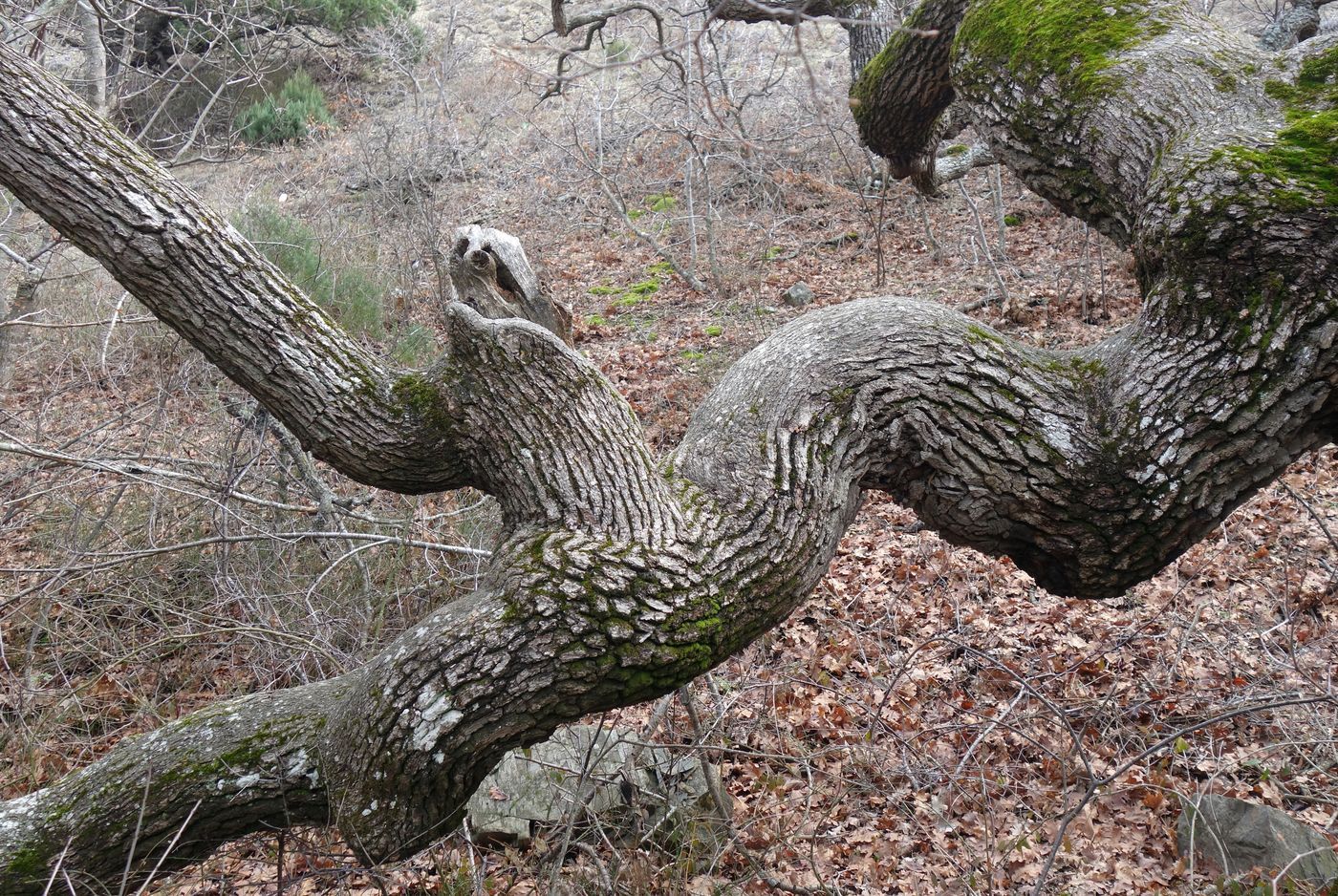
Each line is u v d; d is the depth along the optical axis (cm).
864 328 266
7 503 560
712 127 1044
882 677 517
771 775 447
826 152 1216
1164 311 237
